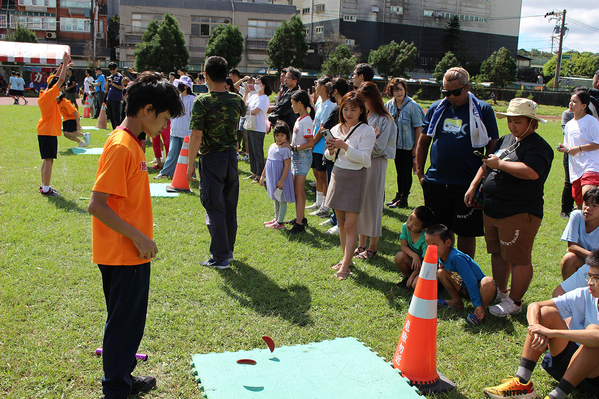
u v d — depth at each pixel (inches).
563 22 1904.5
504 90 1839.3
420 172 185.6
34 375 111.5
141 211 95.6
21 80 916.0
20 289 153.1
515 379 112.2
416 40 3125.0
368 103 184.1
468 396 112.9
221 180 176.4
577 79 2866.6
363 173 171.5
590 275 104.3
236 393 104.4
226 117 172.1
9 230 205.8
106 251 93.1
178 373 115.0
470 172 166.7
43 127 256.4
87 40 2258.9
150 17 2034.9
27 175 310.0
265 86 317.1
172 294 156.3
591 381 109.2
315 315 147.6
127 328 96.5
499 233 150.5
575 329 114.3
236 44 1800.0
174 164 329.4
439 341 136.6
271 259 191.9
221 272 176.2
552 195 327.6
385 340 135.0
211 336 132.5
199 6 2082.9
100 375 112.7
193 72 1772.9
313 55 2679.6
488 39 3398.1
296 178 224.1
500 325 146.7
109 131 543.5
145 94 91.7
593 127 223.0
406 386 109.4
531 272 149.5
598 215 145.3
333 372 114.6
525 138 144.8
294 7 2208.4
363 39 2977.4
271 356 121.8
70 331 130.8
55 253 184.2
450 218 176.2
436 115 173.0
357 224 193.6
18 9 2197.3
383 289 169.0
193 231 221.6
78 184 291.9
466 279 148.0
